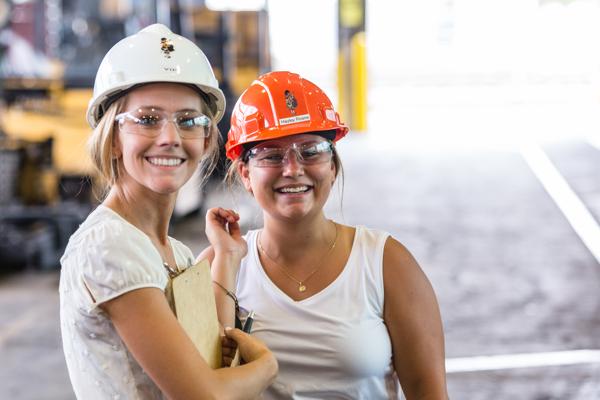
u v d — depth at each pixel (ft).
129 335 4.12
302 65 81.10
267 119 5.22
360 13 44.16
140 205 4.63
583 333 14.80
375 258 5.38
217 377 4.24
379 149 38.14
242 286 5.57
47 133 21.02
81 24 21.84
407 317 5.35
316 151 5.24
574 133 40.01
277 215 5.30
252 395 4.42
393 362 5.54
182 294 4.34
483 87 65.00
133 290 4.11
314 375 5.33
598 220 23.61
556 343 14.34
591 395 12.17
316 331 5.28
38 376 13.33
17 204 20.86
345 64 44.52
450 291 17.56
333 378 5.32
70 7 21.86
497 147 36.99
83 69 20.89
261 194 5.32
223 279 5.37
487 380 12.74
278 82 5.31
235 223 5.73
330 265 5.44
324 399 5.34
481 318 15.78
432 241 21.86
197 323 4.48
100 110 4.68
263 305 5.43
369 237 5.48
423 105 56.44
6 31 20.58
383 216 24.82
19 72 20.81
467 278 18.49
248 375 4.39
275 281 5.48
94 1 21.95
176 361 4.11
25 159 20.93
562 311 16.08
